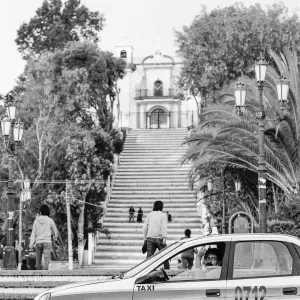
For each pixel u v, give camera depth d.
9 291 17.14
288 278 10.04
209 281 10.05
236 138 28.03
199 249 10.95
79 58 45.94
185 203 47.75
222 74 41.09
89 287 10.07
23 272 18.39
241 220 26.97
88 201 42.50
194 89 45.56
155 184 50.31
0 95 42.84
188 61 42.66
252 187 31.77
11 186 26.25
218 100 32.09
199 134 28.64
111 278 10.48
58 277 18.31
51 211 41.09
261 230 20.47
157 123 79.44
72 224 42.00
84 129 42.88
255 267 10.16
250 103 28.16
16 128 26.97
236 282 10.03
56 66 44.81
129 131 61.22
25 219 37.38
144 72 80.31
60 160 41.97
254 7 42.00
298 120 27.86
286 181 28.14
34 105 42.28
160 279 10.12
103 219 46.09
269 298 9.94
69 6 64.75
